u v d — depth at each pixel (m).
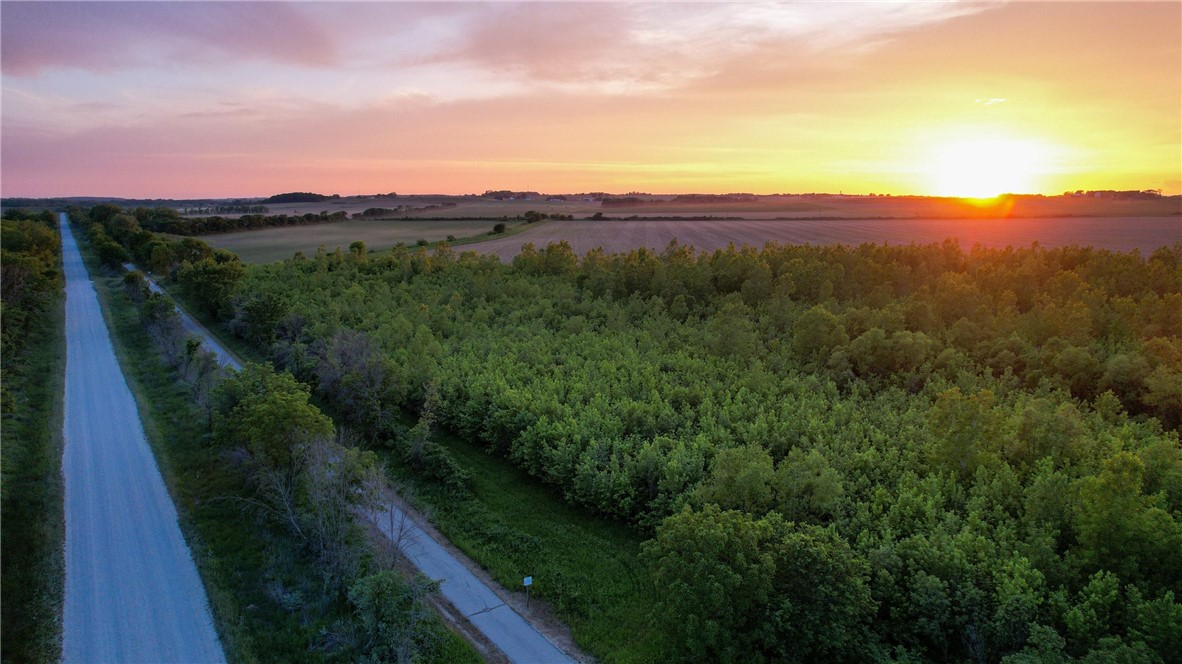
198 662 29.70
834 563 28.97
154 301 83.12
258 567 36.50
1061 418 43.38
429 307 90.75
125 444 51.72
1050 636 25.89
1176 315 68.38
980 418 41.56
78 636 31.17
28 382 64.75
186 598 34.03
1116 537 30.97
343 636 30.50
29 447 50.22
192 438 52.66
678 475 40.81
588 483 42.62
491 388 55.22
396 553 35.97
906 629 30.59
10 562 36.00
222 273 96.31
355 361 56.47
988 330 69.25
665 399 56.44
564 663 30.42
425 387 58.00
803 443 45.81
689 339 75.75
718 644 28.06
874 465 43.59
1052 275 95.00
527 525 42.28
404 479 47.81
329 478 36.84
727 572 27.38
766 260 110.81
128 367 71.25
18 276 87.31
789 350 70.81
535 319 86.56
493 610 34.00
